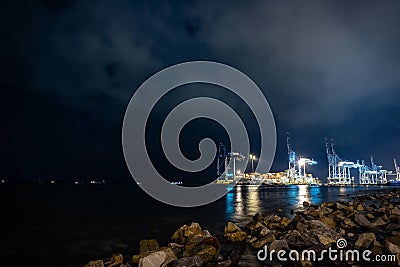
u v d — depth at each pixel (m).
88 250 16.33
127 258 14.41
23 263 14.19
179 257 12.41
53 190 114.69
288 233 14.21
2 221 28.11
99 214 33.59
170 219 28.59
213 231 20.17
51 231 22.47
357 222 18.58
